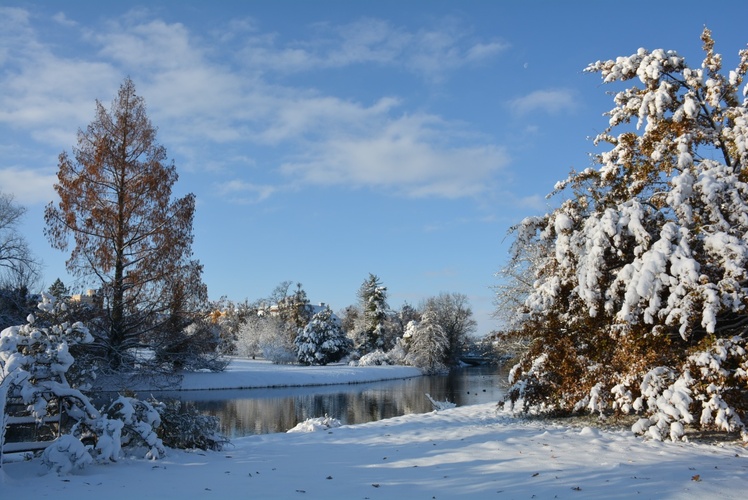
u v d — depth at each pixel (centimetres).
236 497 611
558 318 1278
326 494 630
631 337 1080
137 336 2945
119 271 2794
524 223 1316
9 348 856
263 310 8394
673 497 602
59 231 2661
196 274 2947
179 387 3222
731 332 1109
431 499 606
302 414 2298
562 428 1207
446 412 1692
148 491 641
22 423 855
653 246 1053
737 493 620
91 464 809
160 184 2838
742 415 979
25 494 622
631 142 1286
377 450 977
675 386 1009
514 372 1474
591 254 1112
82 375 1080
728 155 1230
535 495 618
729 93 1270
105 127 2831
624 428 1186
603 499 597
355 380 4425
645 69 1266
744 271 977
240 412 2367
